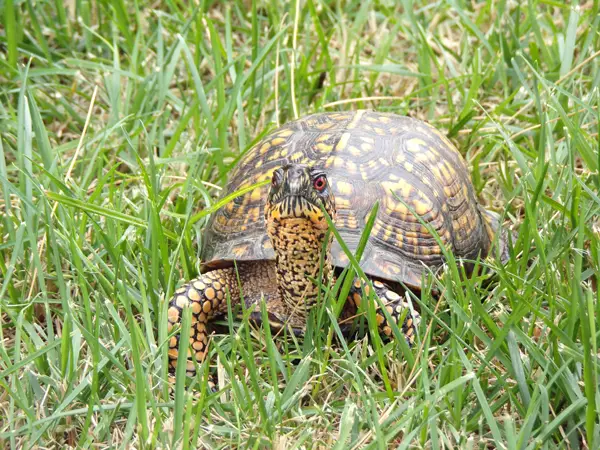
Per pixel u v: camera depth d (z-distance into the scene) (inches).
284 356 172.7
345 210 184.4
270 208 165.2
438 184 198.8
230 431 150.3
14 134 257.0
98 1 312.8
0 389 167.2
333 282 179.5
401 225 187.5
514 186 241.1
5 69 281.4
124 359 173.6
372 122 206.5
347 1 338.6
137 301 183.2
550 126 234.5
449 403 149.8
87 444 149.5
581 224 171.3
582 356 148.4
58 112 273.4
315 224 162.7
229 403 157.6
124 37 310.0
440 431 145.6
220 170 237.1
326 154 193.3
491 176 252.5
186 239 198.2
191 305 179.8
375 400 158.6
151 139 253.3
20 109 209.2
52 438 155.6
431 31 321.1
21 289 197.6
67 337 160.7
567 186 200.1
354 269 165.6
